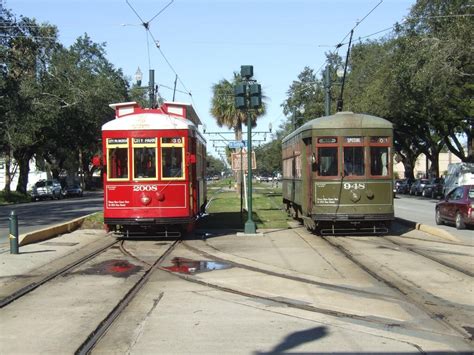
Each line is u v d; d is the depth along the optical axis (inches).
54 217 1182.3
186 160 676.1
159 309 342.0
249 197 745.0
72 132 2432.3
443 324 307.4
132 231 725.9
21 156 2381.9
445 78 1387.8
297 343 271.4
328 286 407.5
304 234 744.3
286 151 1038.4
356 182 704.4
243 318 319.6
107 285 416.5
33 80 2018.9
